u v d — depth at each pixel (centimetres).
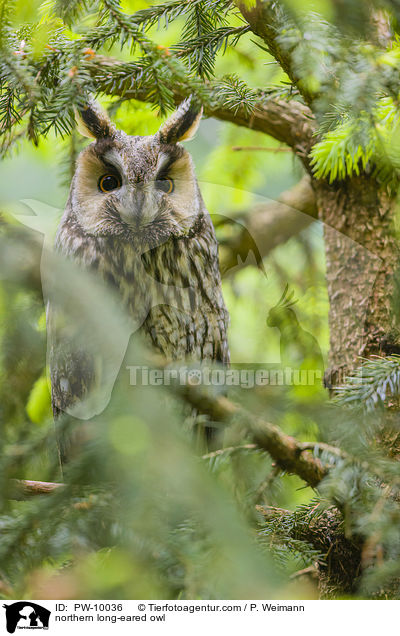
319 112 372
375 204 503
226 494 218
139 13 438
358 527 321
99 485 248
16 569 265
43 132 403
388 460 316
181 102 572
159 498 227
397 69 332
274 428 317
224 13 438
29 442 282
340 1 319
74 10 370
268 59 634
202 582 232
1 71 383
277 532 391
